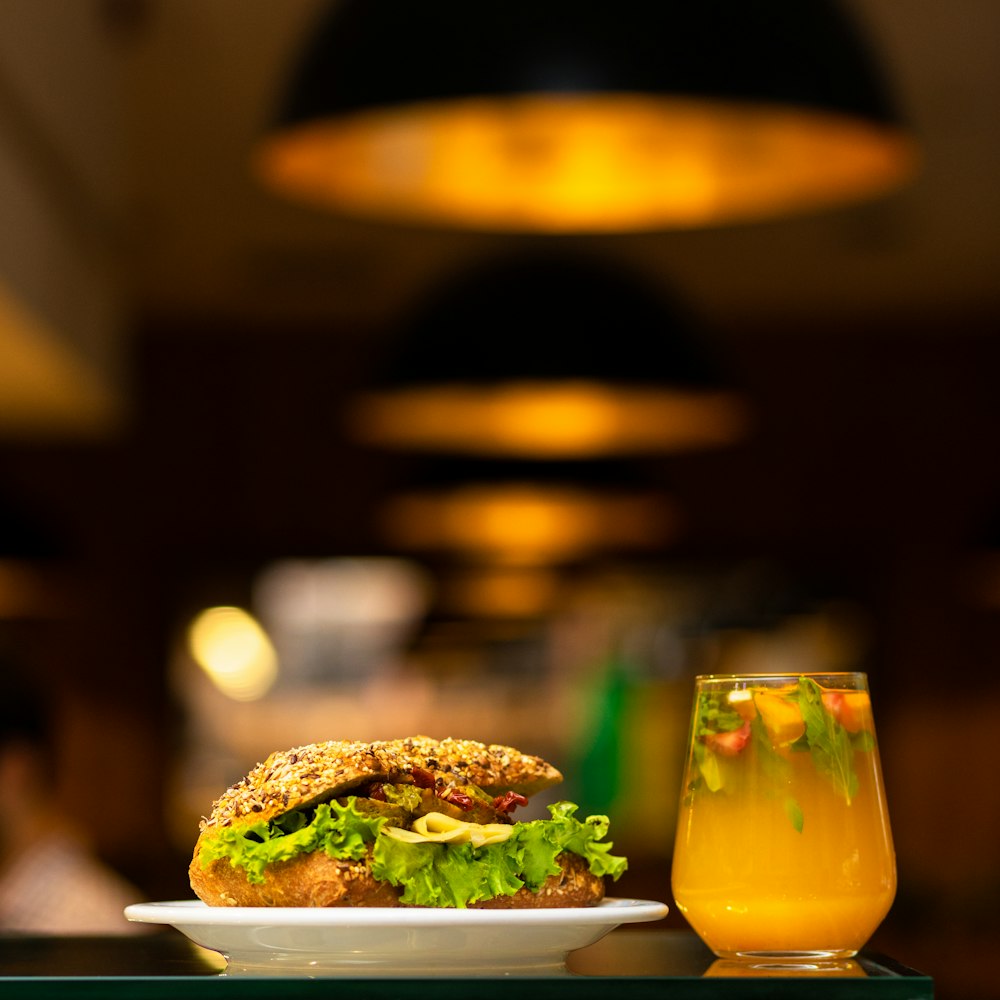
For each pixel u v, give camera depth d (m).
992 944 6.42
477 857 1.12
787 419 8.05
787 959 1.12
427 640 8.46
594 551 8.15
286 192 2.61
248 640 8.09
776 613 8.19
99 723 7.75
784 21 2.00
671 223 2.82
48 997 0.97
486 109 2.08
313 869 1.09
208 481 7.93
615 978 0.97
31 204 4.15
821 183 2.49
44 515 5.84
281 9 4.64
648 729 8.30
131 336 7.06
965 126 5.47
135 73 5.07
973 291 7.55
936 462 8.05
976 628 8.02
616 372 3.75
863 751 1.15
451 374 3.76
